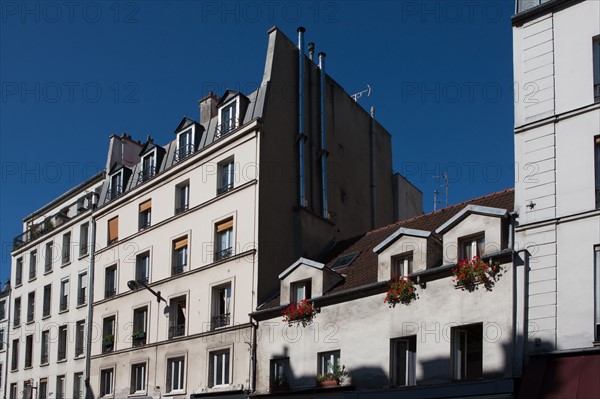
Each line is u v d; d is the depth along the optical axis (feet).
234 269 80.18
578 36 58.23
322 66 94.89
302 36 92.38
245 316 77.05
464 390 55.26
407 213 107.45
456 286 59.16
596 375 48.91
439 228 61.93
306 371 69.00
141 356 89.71
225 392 75.05
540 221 55.83
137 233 96.68
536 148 58.13
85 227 112.06
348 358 65.77
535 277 54.95
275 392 69.82
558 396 49.55
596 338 50.96
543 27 60.39
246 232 80.07
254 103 85.35
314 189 87.66
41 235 123.65
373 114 105.70
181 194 92.73
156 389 85.66
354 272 72.38
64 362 107.55
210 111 97.96
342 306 67.87
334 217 90.17
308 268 71.82
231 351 77.05
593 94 56.34
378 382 62.69
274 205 81.56
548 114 58.13
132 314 93.81
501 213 57.62
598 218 53.16
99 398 95.30
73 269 111.45
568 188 55.47
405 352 62.44
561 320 52.75
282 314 72.74
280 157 84.17
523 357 53.67
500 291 56.29
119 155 117.70
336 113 96.27
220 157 86.48
